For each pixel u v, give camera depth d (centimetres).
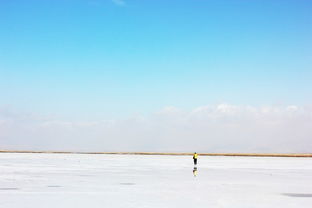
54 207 1705
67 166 4538
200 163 5956
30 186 2425
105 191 2225
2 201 1847
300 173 3722
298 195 2155
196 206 1761
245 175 3431
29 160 6325
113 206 1736
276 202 1905
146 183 2667
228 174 3531
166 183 2681
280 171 4000
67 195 2055
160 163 5747
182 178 3072
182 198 1986
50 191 2205
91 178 2978
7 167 4175
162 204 1800
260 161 7275
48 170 3781
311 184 2706
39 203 1798
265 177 3238
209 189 2373
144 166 4756
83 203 1809
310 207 1775
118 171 3772
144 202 1847
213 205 1795
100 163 5506
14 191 2195
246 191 2303
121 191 2233
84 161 6241
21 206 1720
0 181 2700
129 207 1716
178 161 6844
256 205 1816
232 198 2012
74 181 2748
